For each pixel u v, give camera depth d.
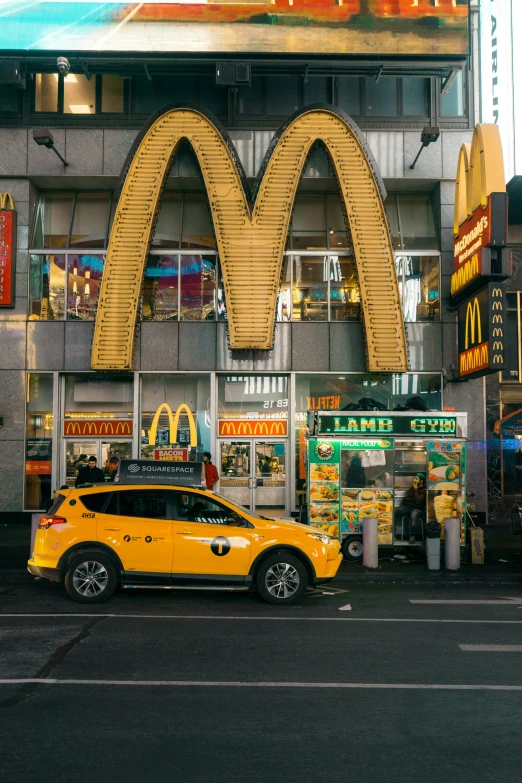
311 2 18.86
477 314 17.09
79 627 8.81
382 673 7.00
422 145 18.72
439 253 20.02
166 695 6.26
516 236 20.69
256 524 10.76
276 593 10.53
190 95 20.14
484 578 12.91
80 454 19.75
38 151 19.67
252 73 19.41
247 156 19.81
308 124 18.94
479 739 5.35
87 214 20.53
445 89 19.39
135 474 11.23
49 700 6.09
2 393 19.47
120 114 20.02
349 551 14.55
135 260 18.70
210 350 19.69
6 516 19.23
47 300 19.88
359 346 19.72
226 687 6.50
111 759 4.91
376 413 14.77
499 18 19.64
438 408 19.75
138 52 18.77
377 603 10.71
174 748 5.12
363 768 4.82
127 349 18.67
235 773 4.71
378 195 18.80
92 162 19.69
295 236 20.39
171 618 9.44
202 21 18.81
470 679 6.82
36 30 18.67
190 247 20.25
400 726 5.60
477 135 16.84
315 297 20.03
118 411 19.81
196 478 11.26
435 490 14.55
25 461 19.42
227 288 18.69
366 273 18.75
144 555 10.42
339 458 14.67
